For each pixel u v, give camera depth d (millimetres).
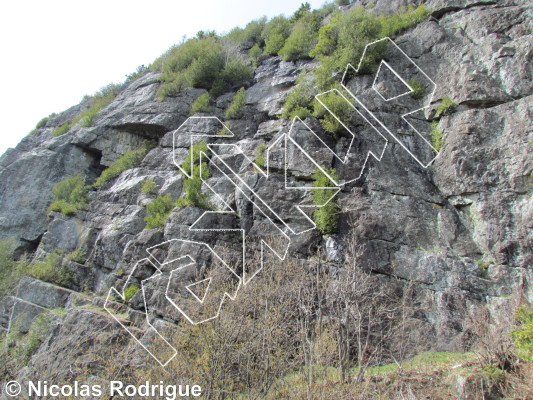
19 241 17484
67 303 12891
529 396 5930
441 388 6797
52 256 14727
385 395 6746
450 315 9023
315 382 6777
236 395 7004
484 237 9953
